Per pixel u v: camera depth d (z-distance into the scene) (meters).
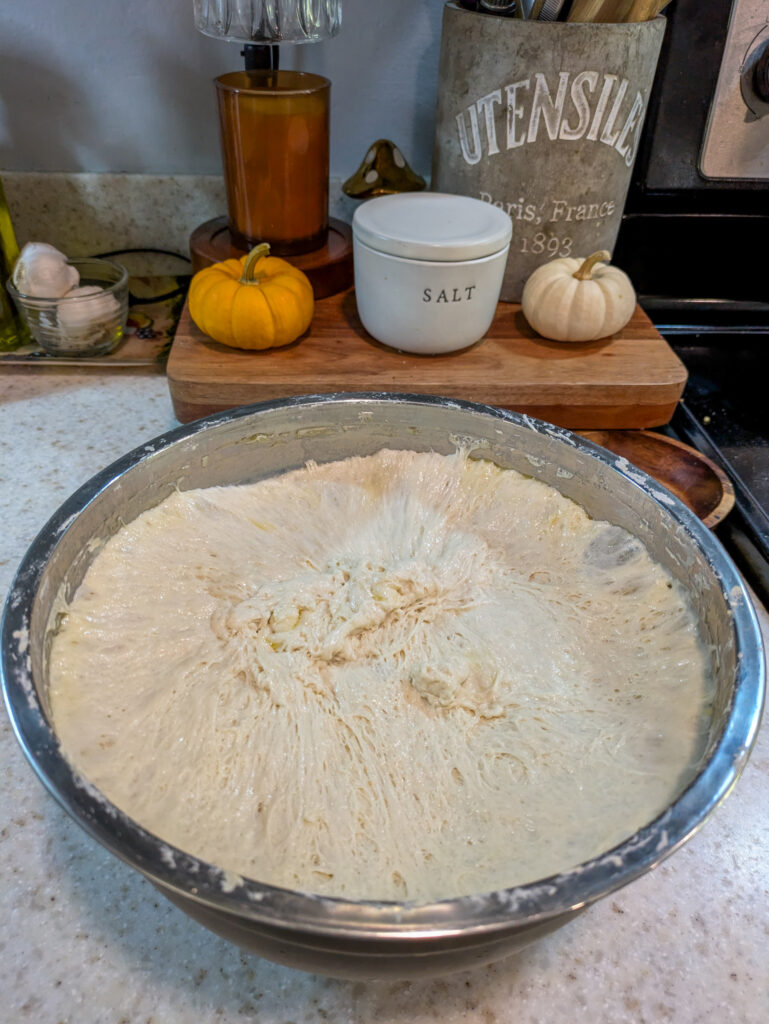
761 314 0.99
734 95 0.81
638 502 0.59
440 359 0.79
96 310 0.85
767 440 0.82
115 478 0.56
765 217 0.91
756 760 0.56
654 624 0.56
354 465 0.69
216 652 0.54
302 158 0.79
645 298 0.97
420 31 0.86
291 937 0.32
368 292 0.76
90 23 0.83
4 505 0.72
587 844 0.43
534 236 0.83
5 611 0.45
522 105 0.75
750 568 0.69
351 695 0.52
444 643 0.56
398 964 0.34
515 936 0.34
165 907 0.47
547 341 0.83
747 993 0.45
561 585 0.62
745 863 0.51
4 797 0.52
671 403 0.78
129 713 0.49
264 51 0.78
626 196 0.86
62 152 0.92
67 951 0.45
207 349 0.79
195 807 0.45
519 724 0.51
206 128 0.92
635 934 0.47
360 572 0.59
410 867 0.43
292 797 0.46
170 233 0.98
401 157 0.89
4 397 0.85
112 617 0.54
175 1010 0.43
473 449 0.68
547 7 0.72
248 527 0.64
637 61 0.73
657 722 0.50
